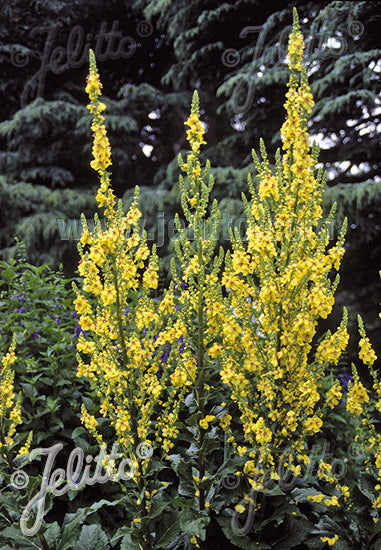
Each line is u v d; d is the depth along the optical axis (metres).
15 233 7.76
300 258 1.69
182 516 1.63
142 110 9.26
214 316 1.70
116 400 1.73
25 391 2.64
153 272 1.68
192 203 1.70
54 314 3.18
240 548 1.72
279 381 1.72
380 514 1.79
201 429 1.75
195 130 1.67
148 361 1.71
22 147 8.83
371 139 7.20
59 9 9.04
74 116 8.79
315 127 7.27
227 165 8.11
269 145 7.83
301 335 1.65
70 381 2.84
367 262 6.86
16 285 3.32
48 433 2.65
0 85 9.23
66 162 9.27
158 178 8.85
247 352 1.72
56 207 8.16
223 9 7.98
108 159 1.62
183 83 9.17
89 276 1.64
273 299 1.63
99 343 1.71
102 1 9.38
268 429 1.63
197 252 1.72
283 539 1.67
